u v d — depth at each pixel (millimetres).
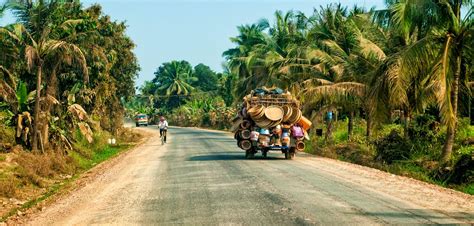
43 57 22406
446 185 15914
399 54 19141
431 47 18547
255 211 9758
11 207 13141
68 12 25969
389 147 21344
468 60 20219
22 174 17312
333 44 30422
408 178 14820
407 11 18516
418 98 21609
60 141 24438
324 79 32062
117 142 41062
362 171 16625
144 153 28672
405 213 9305
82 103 32250
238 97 59125
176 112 101688
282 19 50750
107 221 9508
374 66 26188
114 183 15422
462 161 16344
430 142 21109
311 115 34531
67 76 30156
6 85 22984
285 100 22453
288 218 9023
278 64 42500
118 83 41719
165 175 16734
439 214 9195
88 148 30578
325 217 9016
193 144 35750
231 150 28688
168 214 9859
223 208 10188
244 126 22156
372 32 27266
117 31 38562
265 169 17375
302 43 38594
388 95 20031
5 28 21750
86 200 12375
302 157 23141
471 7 18500
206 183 14125
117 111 44812
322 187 12812
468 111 23234
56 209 11453
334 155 23594
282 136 21781
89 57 28656
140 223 9156
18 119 22016
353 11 35938
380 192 11938
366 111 27062
